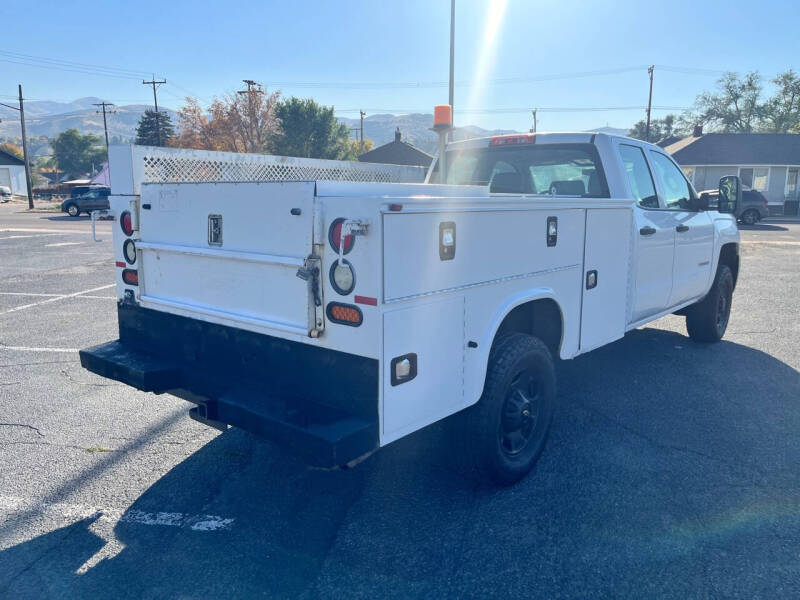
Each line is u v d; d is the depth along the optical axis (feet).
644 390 17.92
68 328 26.08
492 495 12.09
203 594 9.29
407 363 9.34
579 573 9.70
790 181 120.98
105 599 9.22
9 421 15.98
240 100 166.61
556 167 17.02
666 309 18.75
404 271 9.05
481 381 10.85
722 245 21.99
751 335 24.31
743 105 203.62
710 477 12.75
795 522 11.07
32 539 10.75
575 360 20.83
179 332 12.08
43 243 61.82
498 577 9.62
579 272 13.38
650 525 11.00
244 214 10.35
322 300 9.46
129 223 12.60
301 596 9.23
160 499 12.07
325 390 9.73
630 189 16.16
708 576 9.59
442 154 18.98
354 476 12.89
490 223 10.59
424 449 13.82
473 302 10.44
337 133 158.20
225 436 15.03
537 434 12.86
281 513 11.52
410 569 9.84
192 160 13.60
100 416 16.33
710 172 123.54
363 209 8.73
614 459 13.56
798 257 49.98
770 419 15.81
